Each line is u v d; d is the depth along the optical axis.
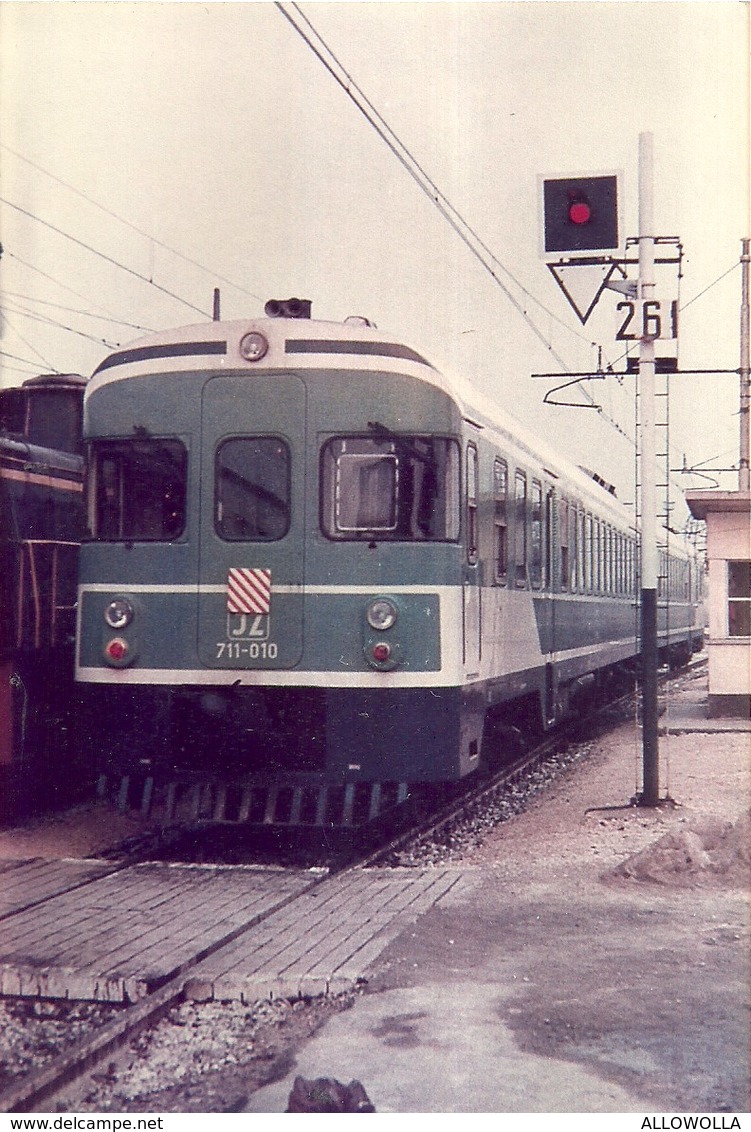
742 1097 4.85
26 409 12.68
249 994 6.12
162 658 9.20
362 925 7.18
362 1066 5.17
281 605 9.08
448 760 9.02
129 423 9.45
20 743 10.67
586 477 17.86
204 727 9.12
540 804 11.62
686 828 8.99
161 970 6.26
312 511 9.11
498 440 11.10
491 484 10.71
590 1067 5.14
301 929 7.11
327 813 9.37
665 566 25.94
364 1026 5.61
